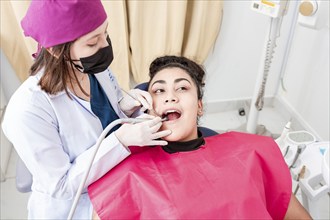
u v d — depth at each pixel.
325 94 1.90
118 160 0.87
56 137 0.85
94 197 0.86
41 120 0.80
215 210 0.81
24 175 1.02
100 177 0.89
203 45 1.96
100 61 0.80
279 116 2.39
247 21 2.03
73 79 0.87
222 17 1.96
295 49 2.15
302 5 1.58
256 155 0.97
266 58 1.74
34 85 0.79
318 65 1.93
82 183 0.81
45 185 0.84
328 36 1.80
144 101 1.02
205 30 1.90
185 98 0.99
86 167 0.82
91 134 0.93
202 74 1.11
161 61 1.09
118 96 1.12
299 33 2.08
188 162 0.92
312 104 2.04
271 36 1.66
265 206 0.88
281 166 0.97
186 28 1.90
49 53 0.75
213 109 2.39
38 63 0.78
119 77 1.89
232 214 0.81
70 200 0.92
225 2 1.91
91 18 0.71
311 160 1.17
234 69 2.23
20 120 0.76
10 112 0.78
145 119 0.90
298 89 2.18
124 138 0.84
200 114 1.10
